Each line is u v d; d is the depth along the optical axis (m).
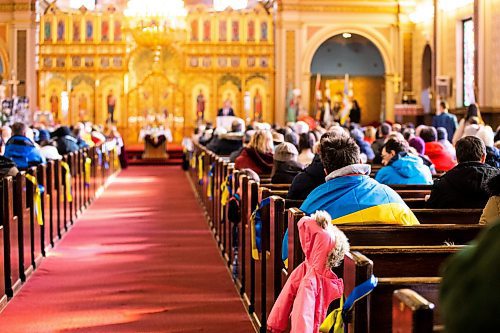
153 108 33.22
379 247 4.84
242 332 7.54
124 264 10.78
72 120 33.09
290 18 32.78
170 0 29.89
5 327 7.60
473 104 17.20
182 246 12.31
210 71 33.00
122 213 16.38
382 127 15.91
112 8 33.25
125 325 7.70
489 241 1.90
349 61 35.78
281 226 6.84
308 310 4.84
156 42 30.09
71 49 32.94
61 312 8.18
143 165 31.06
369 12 33.03
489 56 23.14
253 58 33.16
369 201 6.01
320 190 6.14
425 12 31.11
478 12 23.30
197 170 20.33
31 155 11.80
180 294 9.05
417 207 7.76
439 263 4.80
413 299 2.95
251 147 11.45
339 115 34.47
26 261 9.91
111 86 33.22
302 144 10.83
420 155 11.44
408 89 33.12
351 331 4.22
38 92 32.84
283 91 33.00
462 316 1.85
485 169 7.33
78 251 11.76
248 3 35.50
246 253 8.71
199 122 31.75
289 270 6.01
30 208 10.23
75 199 15.34
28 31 32.53
